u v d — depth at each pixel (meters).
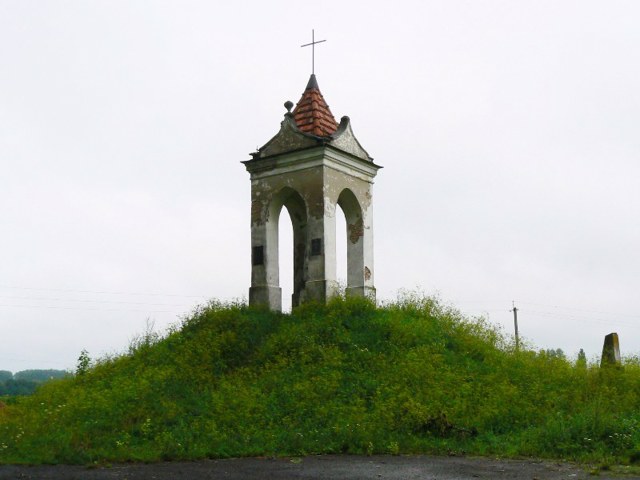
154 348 18.33
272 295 20.86
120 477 9.23
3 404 19.42
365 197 22.11
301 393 14.28
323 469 9.78
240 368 16.31
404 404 13.27
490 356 17.44
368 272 21.77
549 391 14.93
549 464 10.27
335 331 17.39
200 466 10.27
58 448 11.41
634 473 9.39
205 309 19.92
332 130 22.19
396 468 9.84
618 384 15.58
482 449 11.60
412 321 18.64
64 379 19.06
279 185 21.03
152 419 13.17
